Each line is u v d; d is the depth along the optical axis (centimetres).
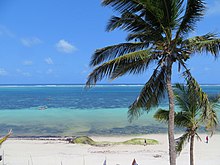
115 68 1125
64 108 6706
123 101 8675
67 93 14400
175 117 1494
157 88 1235
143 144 2972
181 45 1138
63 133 3794
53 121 4747
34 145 2995
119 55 1159
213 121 1238
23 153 2630
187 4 1048
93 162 2320
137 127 4162
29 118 5084
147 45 1162
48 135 3647
